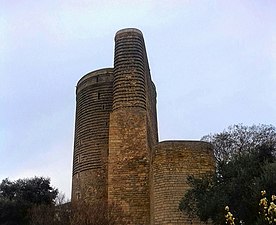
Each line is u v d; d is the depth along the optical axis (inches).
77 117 1964.8
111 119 1606.8
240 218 848.3
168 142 1298.0
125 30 1729.8
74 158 1905.8
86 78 1963.6
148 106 1743.4
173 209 1205.7
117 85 1657.2
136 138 1561.3
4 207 1640.0
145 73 1747.0
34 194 1801.2
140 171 1508.4
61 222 1416.1
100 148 1793.8
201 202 936.3
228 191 890.1
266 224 706.2
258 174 885.2
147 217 1439.5
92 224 1336.1
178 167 1258.6
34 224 1459.2
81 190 1768.0
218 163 1004.6
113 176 1515.7
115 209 1444.4
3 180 1855.3
